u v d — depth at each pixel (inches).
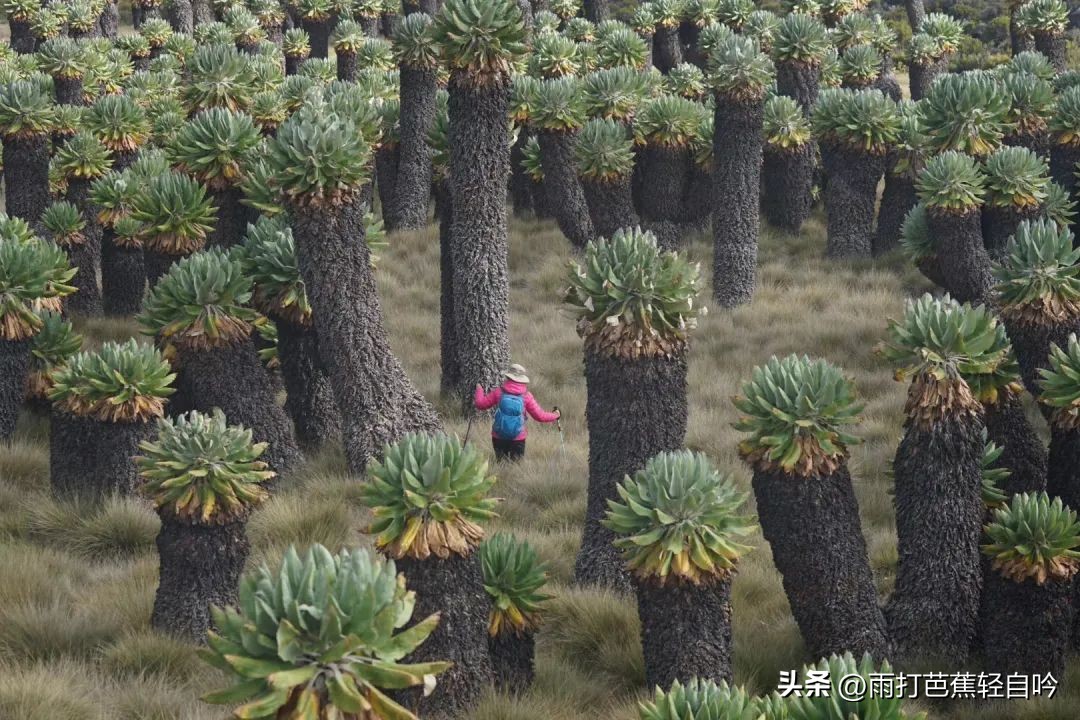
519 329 1203.2
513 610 520.7
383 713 309.3
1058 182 1169.4
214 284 806.5
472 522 491.8
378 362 811.4
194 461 580.4
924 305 565.0
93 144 1246.3
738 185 1234.0
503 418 838.5
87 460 778.8
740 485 802.8
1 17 3412.9
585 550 667.4
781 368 551.2
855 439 545.0
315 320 806.5
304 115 779.4
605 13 2335.1
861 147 1334.9
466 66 917.2
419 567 480.1
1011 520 546.0
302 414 903.7
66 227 1167.6
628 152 1263.5
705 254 1396.4
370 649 311.0
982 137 1158.3
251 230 889.5
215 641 324.8
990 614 556.4
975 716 521.7
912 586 577.0
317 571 316.2
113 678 530.3
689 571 493.4
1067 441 585.3
